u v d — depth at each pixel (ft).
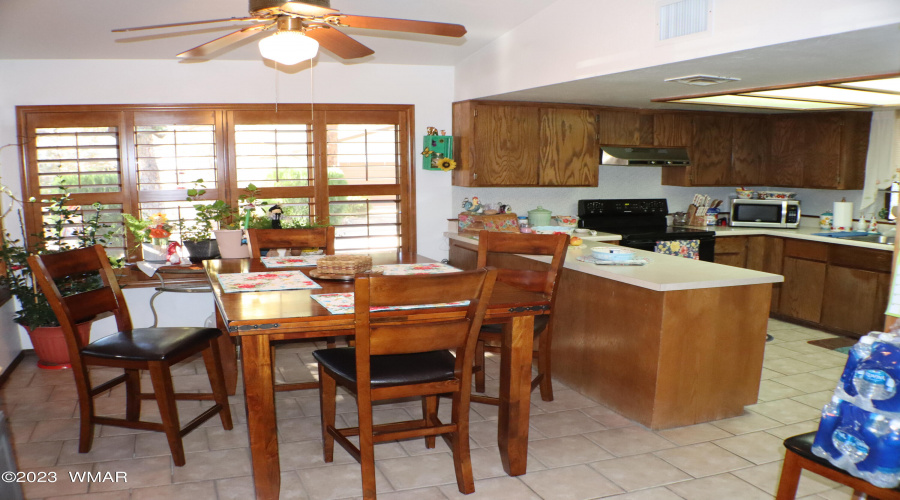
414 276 6.18
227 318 6.32
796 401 10.68
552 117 14.80
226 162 13.83
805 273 15.65
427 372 7.02
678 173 16.85
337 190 14.58
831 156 15.83
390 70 14.60
